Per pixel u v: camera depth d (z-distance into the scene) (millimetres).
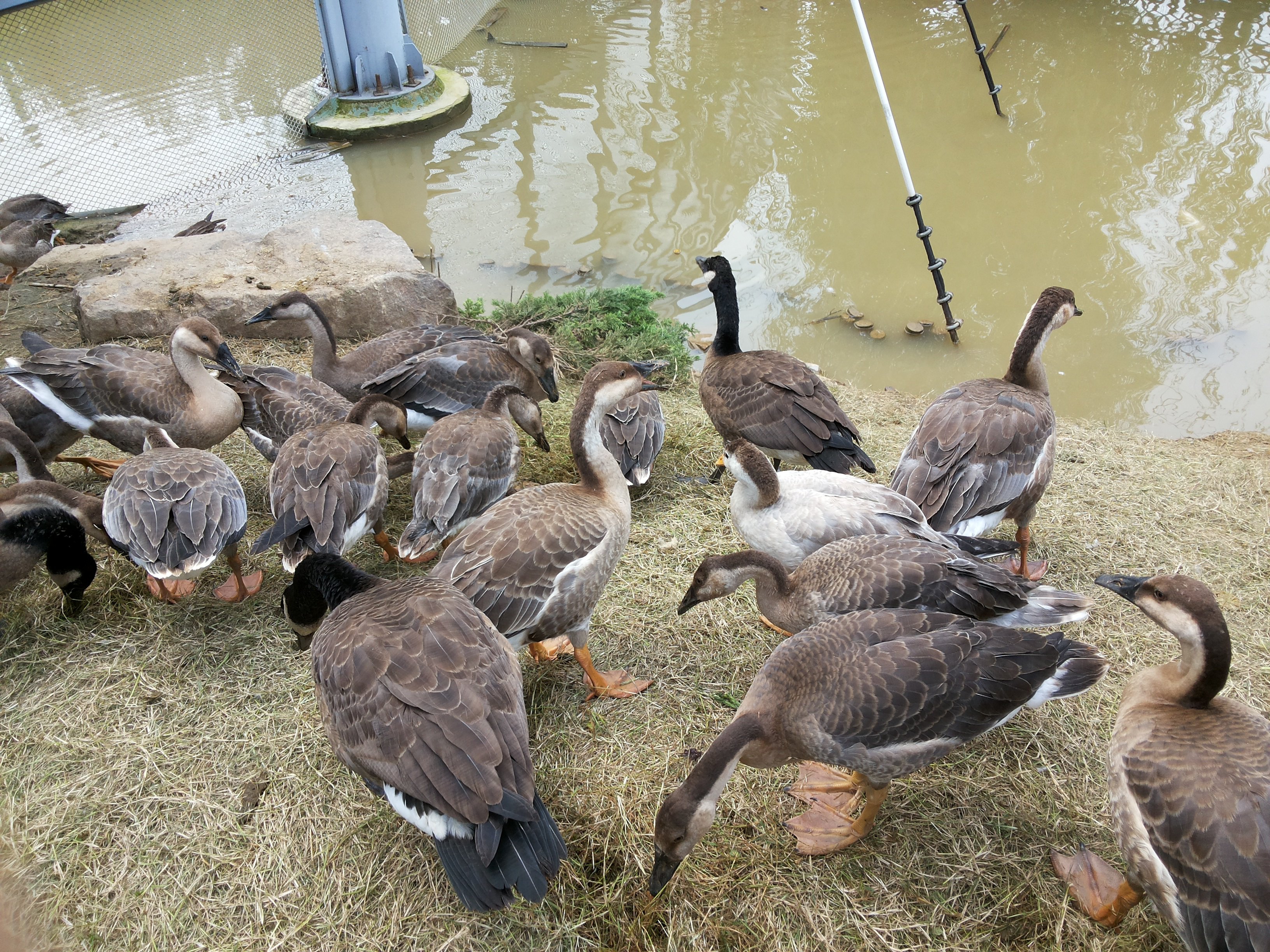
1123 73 4074
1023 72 4133
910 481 1696
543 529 1455
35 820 1347
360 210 3486
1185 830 1063
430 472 1766
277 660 1616
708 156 3748
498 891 1042
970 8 4820
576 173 3672
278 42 4402
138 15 4344
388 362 2287
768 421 2000
